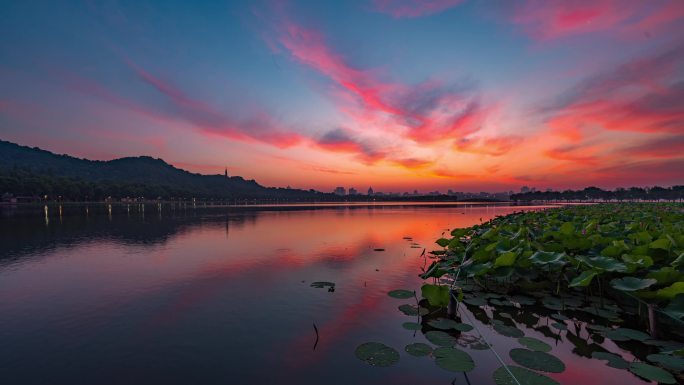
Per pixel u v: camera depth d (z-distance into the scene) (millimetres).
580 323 5246
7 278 8406
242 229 21062
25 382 3730
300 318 5645
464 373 3861
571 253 7492
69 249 12891
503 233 10664
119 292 7168
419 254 11781
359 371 3930
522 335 4844
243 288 7461
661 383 3584
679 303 4316
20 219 30625
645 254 6531
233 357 4289
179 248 13188
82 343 4707
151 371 3955
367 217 35031
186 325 5355
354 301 6512
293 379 3762
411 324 5250
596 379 3688
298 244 14305
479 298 6465
